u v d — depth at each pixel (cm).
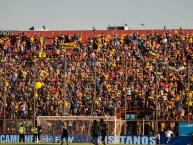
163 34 9456
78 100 8325
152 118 7969
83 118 6712
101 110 8244
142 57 9250
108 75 8612
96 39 9600
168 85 8419
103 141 4809
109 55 9362
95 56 9319
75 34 9631
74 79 8450
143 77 8594
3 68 8656
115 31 9619
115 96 8394
